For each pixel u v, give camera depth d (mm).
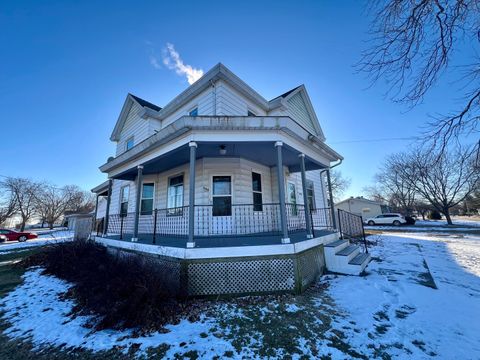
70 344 2684
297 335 2719
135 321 3068
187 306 3689
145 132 10109
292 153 6449
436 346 2434
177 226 7309
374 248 8641
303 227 9078
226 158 6816
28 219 38219
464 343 2475
